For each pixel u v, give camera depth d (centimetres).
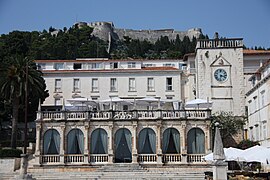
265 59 8188
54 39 15762
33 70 6962
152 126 5644
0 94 6931
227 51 7250
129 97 8388
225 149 3950
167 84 8431
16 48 11950
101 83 8481
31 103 7806
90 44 16575
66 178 4947
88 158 5566
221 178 2700
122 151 5638
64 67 9100
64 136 5669
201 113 5638
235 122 6669
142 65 9425
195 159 5500
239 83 7150
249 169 5459
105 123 5684
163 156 5512
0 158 5762
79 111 5741
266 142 5706
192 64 8544
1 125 8169
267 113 5669
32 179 4366
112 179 4781
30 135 7988
